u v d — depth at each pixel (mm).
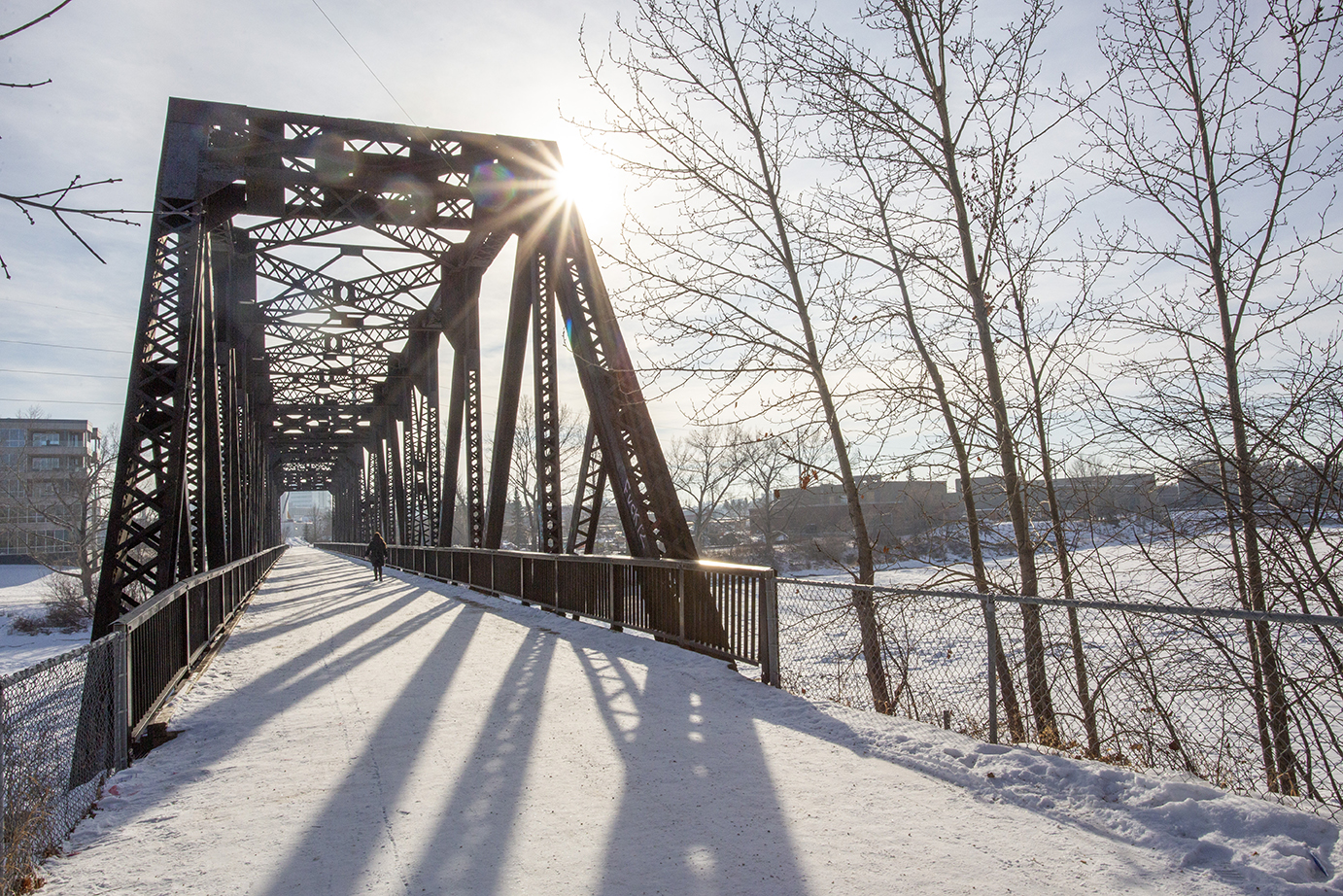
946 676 9086
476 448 21344
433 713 6645
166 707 7016
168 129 11789
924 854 3676
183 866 3678
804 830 3998
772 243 9844
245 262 18609
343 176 13188
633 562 11023
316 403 41000
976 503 9375
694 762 5184
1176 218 8391
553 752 5445
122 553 8320
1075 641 7820
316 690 7754
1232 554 7863
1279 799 4094
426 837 3982
